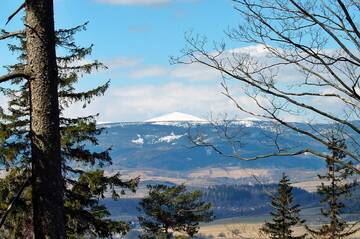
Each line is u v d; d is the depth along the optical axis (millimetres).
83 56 24328
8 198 18062
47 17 10195
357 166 8250
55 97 10258
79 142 23859
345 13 8109
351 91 8352
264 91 8578
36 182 10031
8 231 15422
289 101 8477
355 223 10773
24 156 18719
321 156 8336
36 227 10023
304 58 8695
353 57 8242
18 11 10117
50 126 10148
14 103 22719
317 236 10906
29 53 10188
